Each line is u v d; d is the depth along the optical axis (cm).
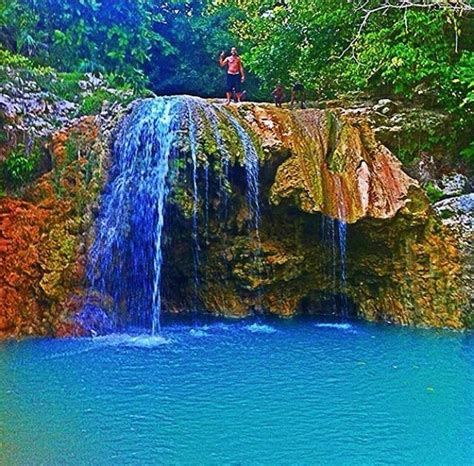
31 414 593
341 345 881
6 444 521
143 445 522
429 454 512
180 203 1013
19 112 1105
